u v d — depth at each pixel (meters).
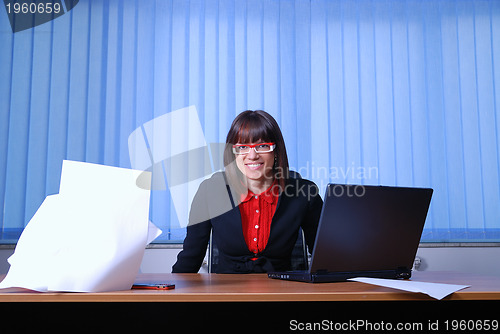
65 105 2.66
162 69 2.72
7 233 2.58
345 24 2.81
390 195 1.24
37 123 2.64
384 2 2.82
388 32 2.81
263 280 1.29
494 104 2.80
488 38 2.82
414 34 2.82
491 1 2.83
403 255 1.32
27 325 1.11
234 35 2.77
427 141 2.76
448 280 1.28
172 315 1.14
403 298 0.99
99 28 2.71
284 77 2.75
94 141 2.66
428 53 2.81
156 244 2.58
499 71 2.82
